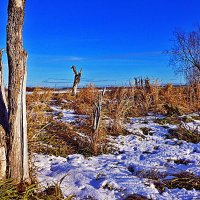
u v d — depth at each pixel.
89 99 14.21
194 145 8.02
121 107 10.38
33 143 6.50
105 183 5.33
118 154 7.51
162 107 12.48
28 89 18.09
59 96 16.64
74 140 7.92
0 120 4.79
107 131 9.12
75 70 19.02
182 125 9.76
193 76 24.33
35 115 8.20
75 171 5.87
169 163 6.58
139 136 9.03
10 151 4.75
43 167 6.27
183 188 5.25
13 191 4.50
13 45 4.63
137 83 15.32
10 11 4.58
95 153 7.39
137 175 5.88
